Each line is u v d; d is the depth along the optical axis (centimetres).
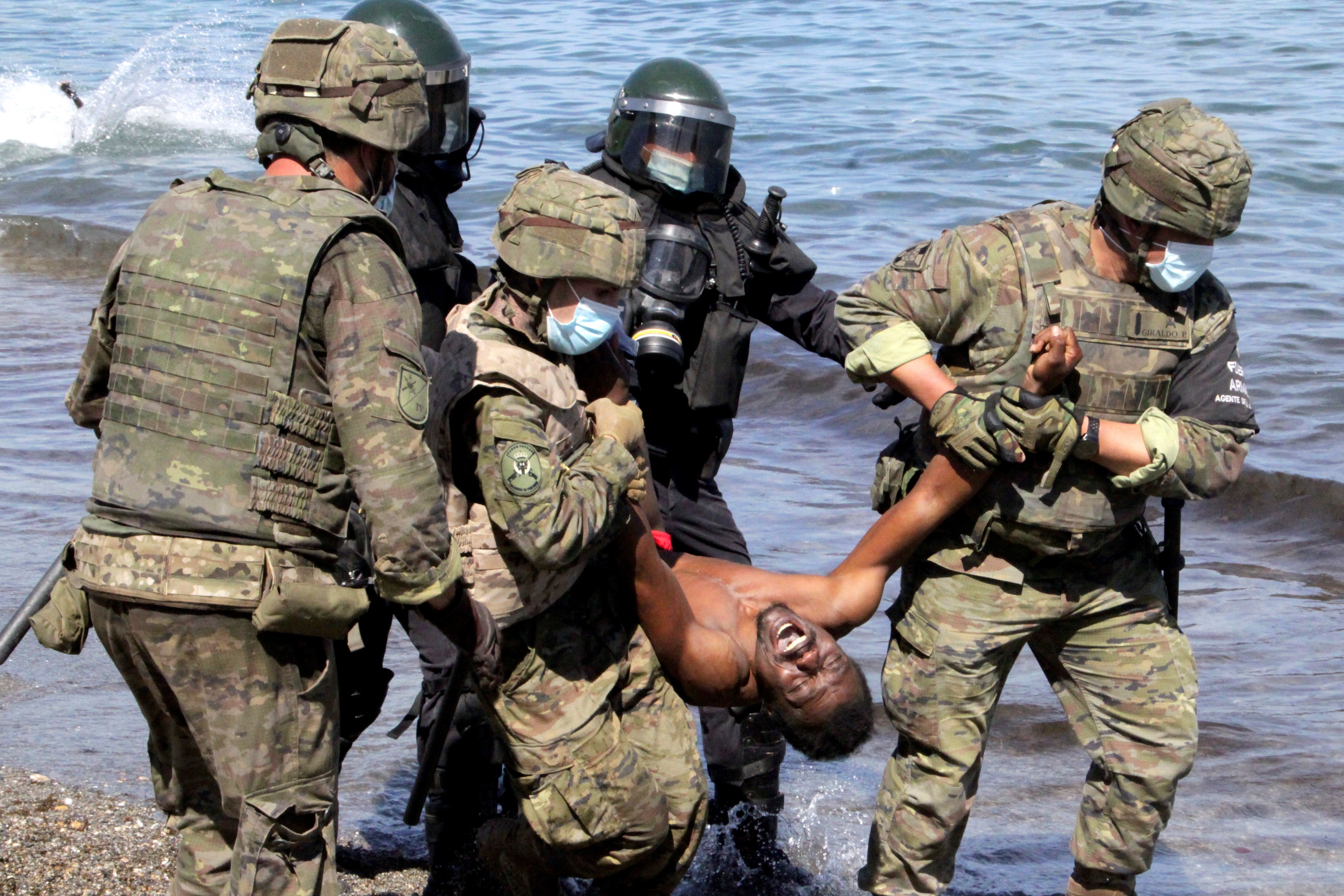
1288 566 1562
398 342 626
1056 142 3597
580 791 735
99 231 3033
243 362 615
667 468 948
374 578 655
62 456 1755
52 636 681
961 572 791
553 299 699
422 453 624
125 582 616
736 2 6241
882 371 786
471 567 708
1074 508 752
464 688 820
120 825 931
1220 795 1048
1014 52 4856
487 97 4262
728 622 813
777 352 2297
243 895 632
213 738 634
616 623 770
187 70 5294
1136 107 3944
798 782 1095
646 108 905
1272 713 1182
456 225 974
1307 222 2920
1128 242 736
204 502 613
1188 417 768
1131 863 817
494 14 6166
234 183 645
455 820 890
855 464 1905
